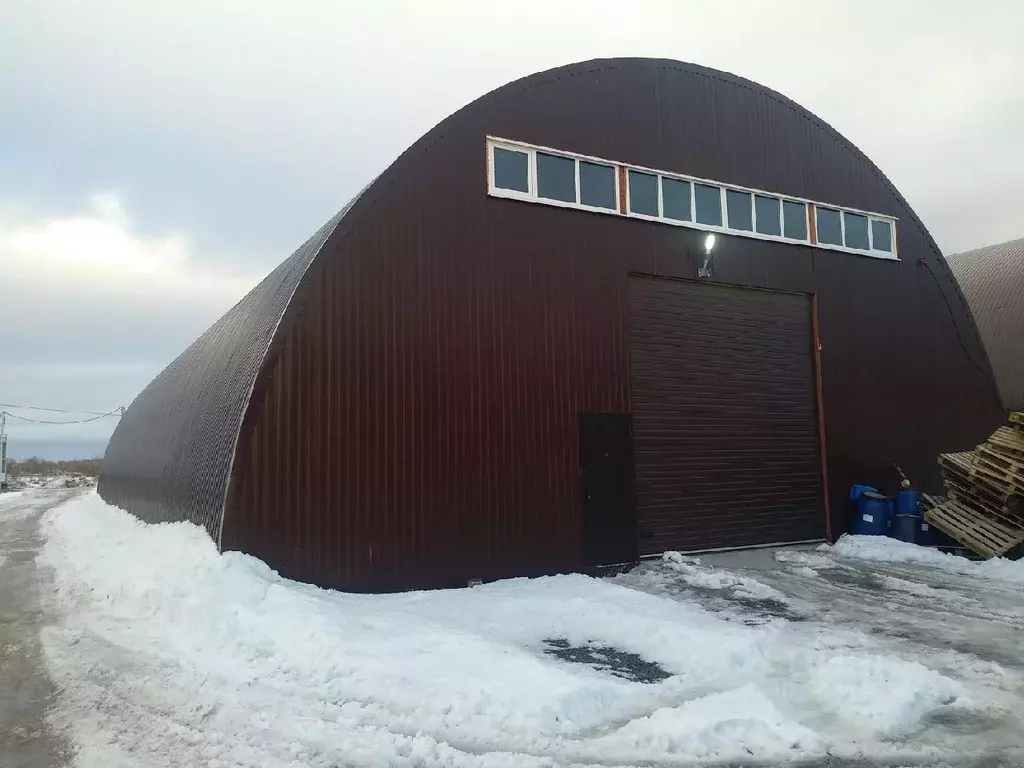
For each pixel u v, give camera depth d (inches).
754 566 478.6
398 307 405.4
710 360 532.1
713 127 553.3
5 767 187.6
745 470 537.0
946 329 660.7
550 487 442.0
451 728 209.5
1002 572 449.7
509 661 258.1
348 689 237.8
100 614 347.3
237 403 389.1
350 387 385.4
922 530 549.6
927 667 263.6
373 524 382.6
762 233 569.3
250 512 352.8
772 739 205.5
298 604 305.1
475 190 440.8
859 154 633.6
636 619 323.0
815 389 582.6
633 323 498.3
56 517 893.2
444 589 393.1
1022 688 247.8
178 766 187.3
